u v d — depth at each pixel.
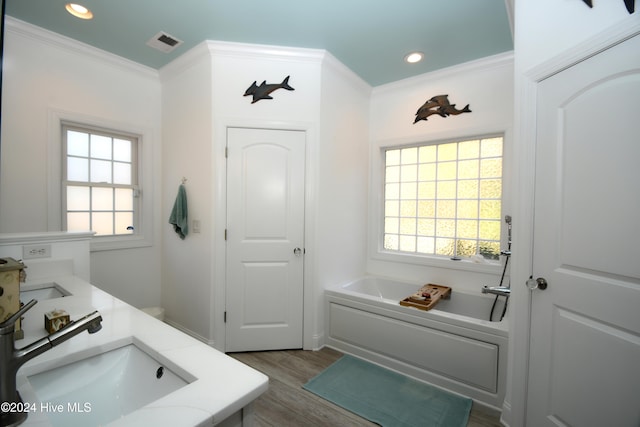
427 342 2.09
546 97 1.42
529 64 1.50
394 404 1.85
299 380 2.09
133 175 2.88
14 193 2.18
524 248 1.50
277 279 2.51
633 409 1.06
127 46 2.45
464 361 1.94
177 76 2.75
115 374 0.94
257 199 2.48
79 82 2.45
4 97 2.12
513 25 2.02
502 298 2.51
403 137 3.06
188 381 0.77
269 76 2.46
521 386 1.52
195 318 2.60
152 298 2.94
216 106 2.41
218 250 2.43
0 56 1.02
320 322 2.58
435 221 3.03
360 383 2.06
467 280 2.75
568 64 1.30
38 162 2.27
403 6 1.91
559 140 1.36
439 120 2.86
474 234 2.82
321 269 2.59
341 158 2.83
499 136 2.65
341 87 2.80
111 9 1.99
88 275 1.88
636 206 1.06
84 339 0.95
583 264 1.24
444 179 2.98
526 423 1.50
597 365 1.18
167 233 2.91
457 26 2.12
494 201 2.71
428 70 2.80
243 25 2.14
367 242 3.28
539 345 1.43
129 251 2.80
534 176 1.47
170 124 2.85
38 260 1.70
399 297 3.00
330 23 2.10
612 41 1.12
